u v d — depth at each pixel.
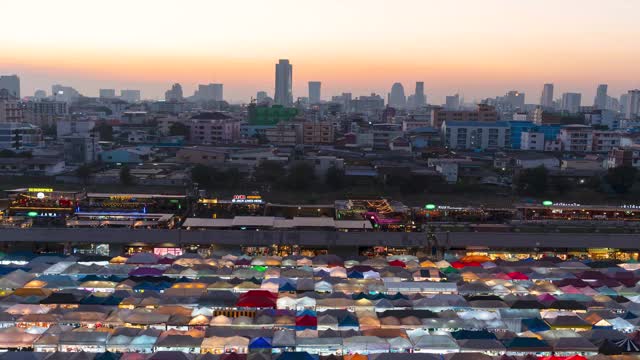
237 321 42.00
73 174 123.94
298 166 121.12
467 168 135.38
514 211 86.94
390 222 79.44
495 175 129.88
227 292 47.47
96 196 85.50
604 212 85.88
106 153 146.75
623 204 108.94
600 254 69.38
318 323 41.84
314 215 85.75
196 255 59.72
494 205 96.44
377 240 69.44
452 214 85.75
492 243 69.25
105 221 76.12
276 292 49.47
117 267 55.12
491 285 51.94
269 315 42.59
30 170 125.88
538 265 59.09
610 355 37.28
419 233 70.38
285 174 123.81
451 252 69.12
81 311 42.97
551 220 85.00
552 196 114.25
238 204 88.44
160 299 46.41
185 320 42.06
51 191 82.56
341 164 125.44
